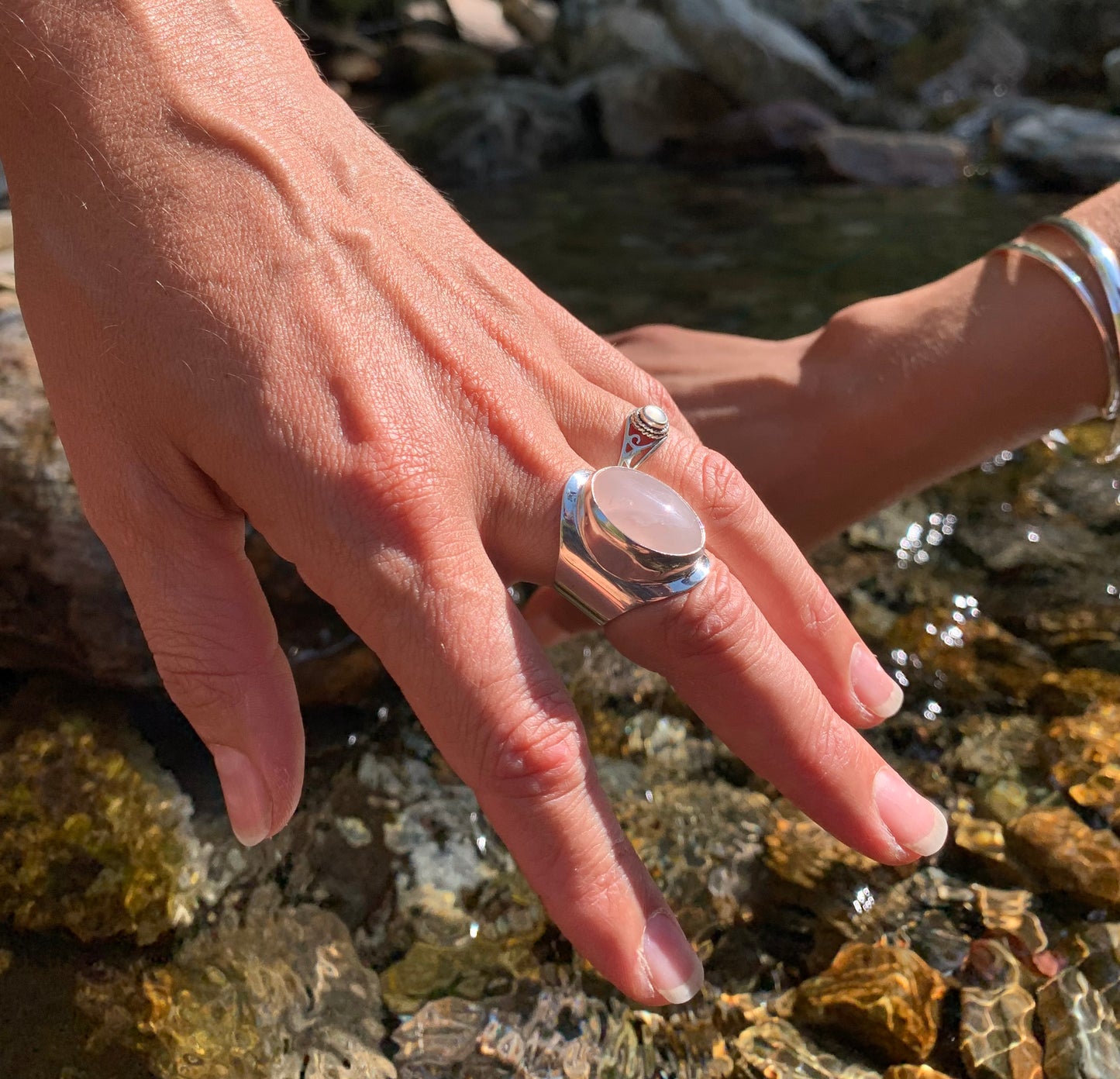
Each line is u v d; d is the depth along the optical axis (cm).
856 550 41
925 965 29
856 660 29
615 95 126
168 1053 27
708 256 77
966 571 40
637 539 26
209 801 33
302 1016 28
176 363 25
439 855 32
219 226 26
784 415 36
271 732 26
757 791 34
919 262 74
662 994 24
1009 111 121
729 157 123
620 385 30
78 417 26
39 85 26
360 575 25
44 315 26
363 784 34
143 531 26
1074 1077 27
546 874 24
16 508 34
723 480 28
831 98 133
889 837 26
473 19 189
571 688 36
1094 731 34
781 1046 28
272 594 36
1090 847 31
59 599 34
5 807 32
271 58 29
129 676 35
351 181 28
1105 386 33
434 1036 28
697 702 26
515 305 29
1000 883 31
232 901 30
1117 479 45
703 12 135
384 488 25
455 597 25
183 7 28
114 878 30
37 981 28
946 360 34
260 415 25
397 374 26
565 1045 28
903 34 149
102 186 26
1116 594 39
